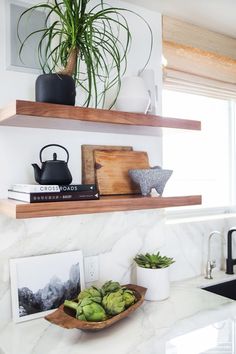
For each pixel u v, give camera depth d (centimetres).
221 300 161
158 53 187
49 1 151
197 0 173
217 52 215
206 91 218
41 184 130
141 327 131
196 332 127
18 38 143
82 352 113
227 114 248
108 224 165
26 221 143
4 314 136
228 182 247
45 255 145
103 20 162
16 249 140
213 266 203
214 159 241
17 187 129
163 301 159
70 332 128
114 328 131
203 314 144
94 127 149
